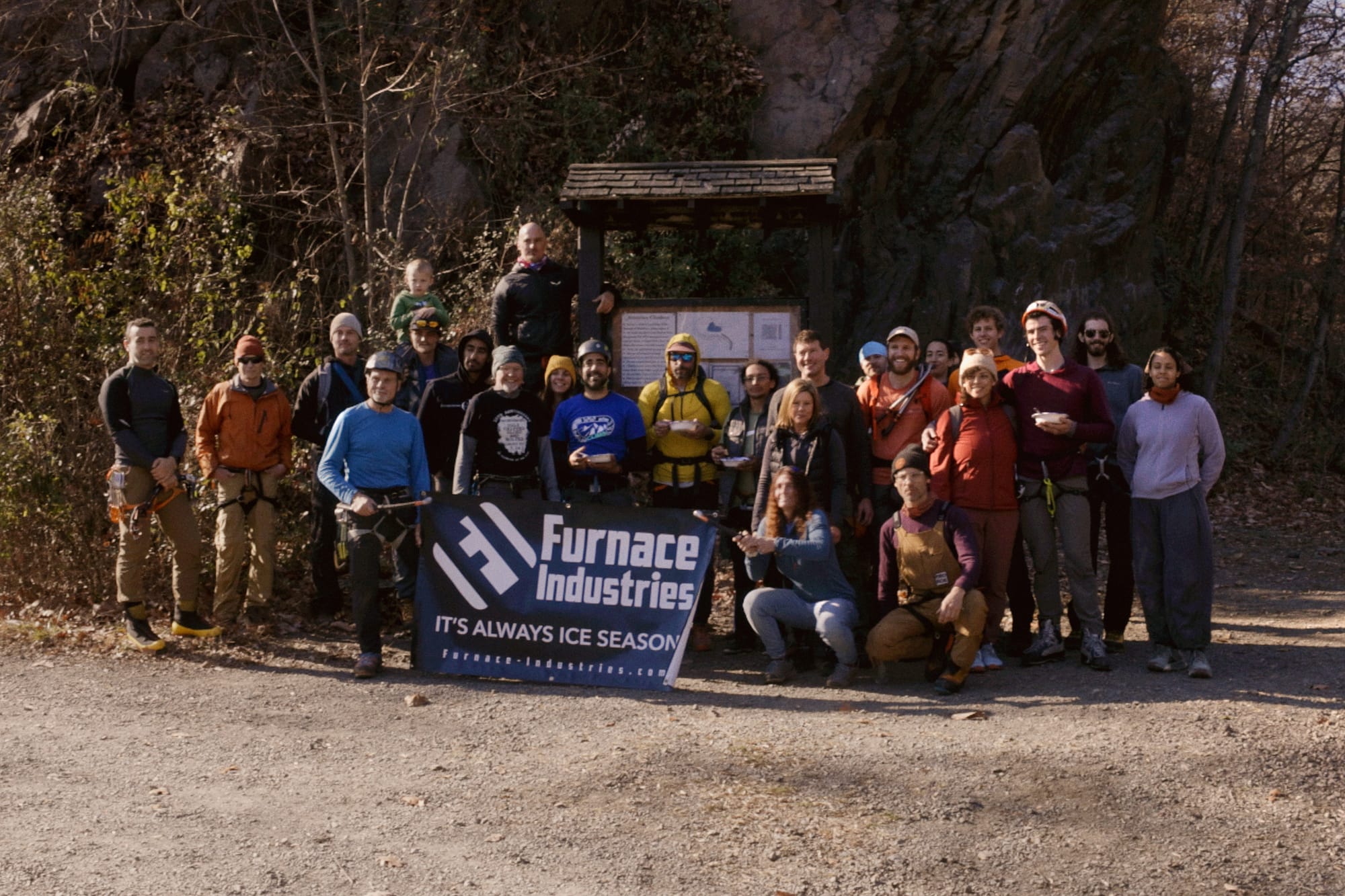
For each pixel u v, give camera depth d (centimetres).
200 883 371
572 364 746
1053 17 1560
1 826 412
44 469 790
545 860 399
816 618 644
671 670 644
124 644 694
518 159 1354
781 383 844
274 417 739
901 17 1514
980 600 625
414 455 677
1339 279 1931
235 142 1202
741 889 379
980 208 1546
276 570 840
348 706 590
